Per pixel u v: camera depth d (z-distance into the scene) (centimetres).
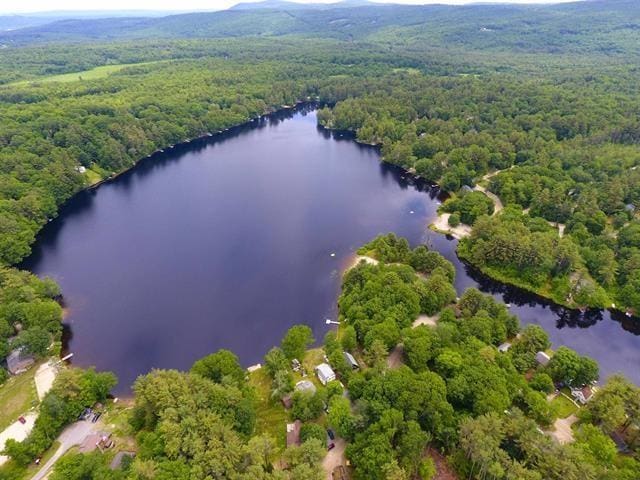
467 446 8569
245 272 16888
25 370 11700
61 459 8494
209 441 8288
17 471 8881
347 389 10875
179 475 7675
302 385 10738
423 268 16025
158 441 8481
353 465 8994
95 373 11181
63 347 13050
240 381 10638
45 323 12731
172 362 12612
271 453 8675
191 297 15388
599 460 8800
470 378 10019
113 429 9944
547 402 10012
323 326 13950
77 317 14312
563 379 11156
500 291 16138
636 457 9156
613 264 15488
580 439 9350
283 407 10525
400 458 8569
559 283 15450
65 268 17038
